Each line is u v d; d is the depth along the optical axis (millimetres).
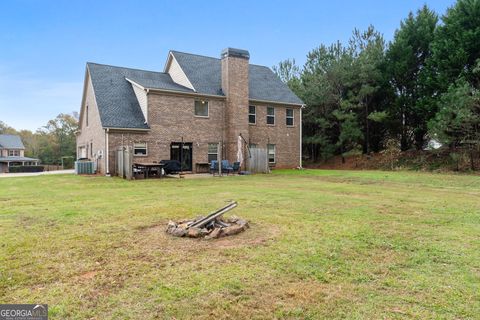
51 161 51625
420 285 3506
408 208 7902
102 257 4332
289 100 25172
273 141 24594
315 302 3141
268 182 14758
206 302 3119
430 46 22672
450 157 21609
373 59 26188
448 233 5570
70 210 7551
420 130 24781
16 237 5234
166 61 24344
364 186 13008
